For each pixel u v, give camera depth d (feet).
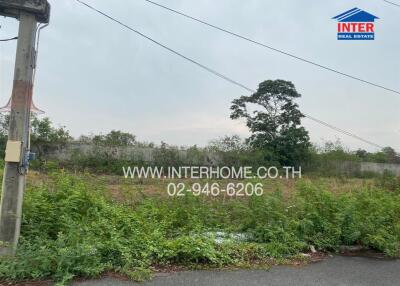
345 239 24.73
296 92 98.94
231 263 19.95
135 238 20.54
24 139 18.86
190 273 18.43
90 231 20.16
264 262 20.66
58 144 74.02
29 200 21.70
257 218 25.00
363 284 18.25
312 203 26.40
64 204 22.72
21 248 17.85
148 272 17.67
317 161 98.02
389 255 23.61
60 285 15.46
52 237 20.83
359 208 27.96
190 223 25.09
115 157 75.66
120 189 40.83
